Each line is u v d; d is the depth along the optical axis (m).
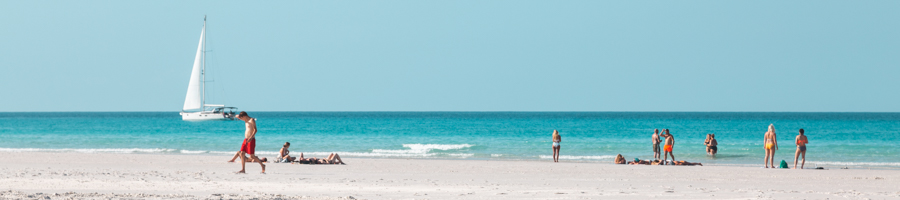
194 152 29.48
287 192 10.89
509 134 47.94
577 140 39.09
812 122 83.69
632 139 40.38
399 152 29.83
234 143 35.59
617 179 15.29
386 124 77.50
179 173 15.52
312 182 13.55
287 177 14.88
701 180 15.13
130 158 22.44
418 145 33.47
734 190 12.16
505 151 30.44
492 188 12.23
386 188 11.97
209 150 31.16
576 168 19.20
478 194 10.85
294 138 41.88
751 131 55.25
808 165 22.73
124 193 10.00
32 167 17.27
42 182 12.10
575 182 14.29
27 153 24.98
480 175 16.33
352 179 14.55
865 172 18.14
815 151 29.88
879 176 16.75
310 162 20.00
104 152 29.38
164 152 29.55
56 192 10.01
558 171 18.03
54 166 17.94
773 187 13.26
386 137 43.47
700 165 21.67
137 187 11.41
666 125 72.88
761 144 33.88
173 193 10.27
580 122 88.69
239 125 68.94
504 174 16.81
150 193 10.15
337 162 20.42
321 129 58.62
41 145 34.50
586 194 10.99
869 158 26.52
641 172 17.81
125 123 79.25
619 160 22.30
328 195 10.35
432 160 22.95
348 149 31.77
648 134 47.94
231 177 14.60
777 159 26.17
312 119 111.38
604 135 46.38
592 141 37.81
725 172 17.94
